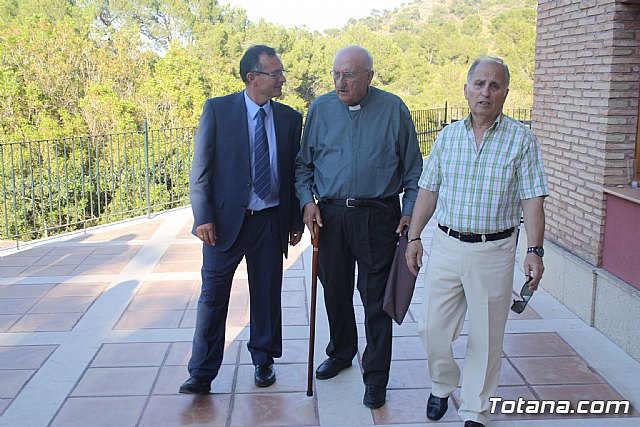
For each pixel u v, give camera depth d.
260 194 3.46
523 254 5.67
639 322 3.89
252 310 3.66
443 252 3.10
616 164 4.29
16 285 5.53
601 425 3.25
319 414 3.37
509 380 3.72
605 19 4.25
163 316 4.76
